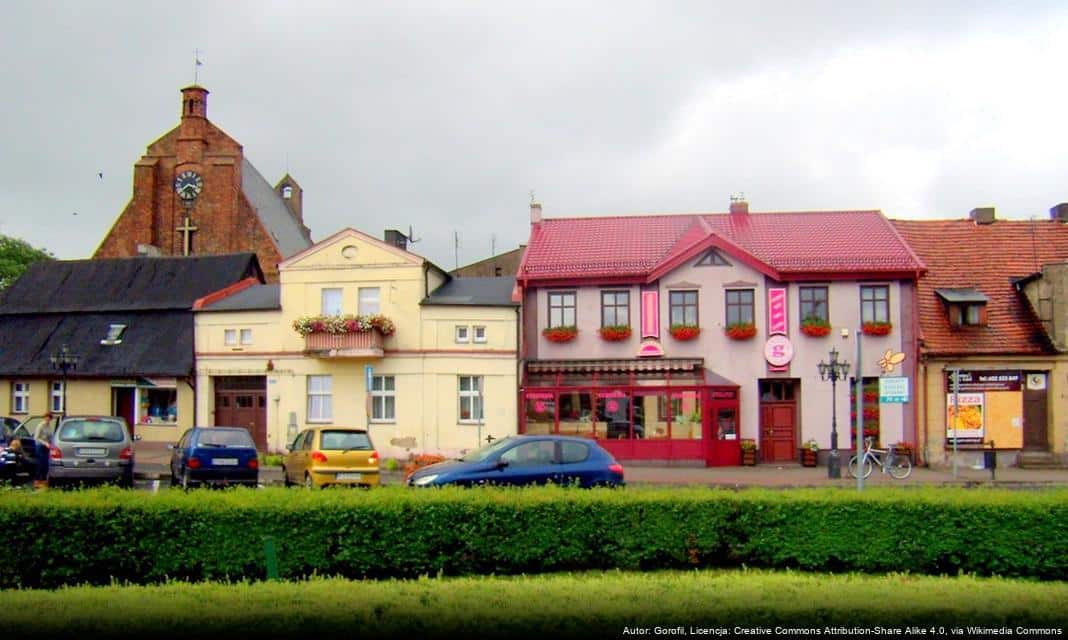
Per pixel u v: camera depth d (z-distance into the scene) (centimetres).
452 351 3819
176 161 6969
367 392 3388
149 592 1103
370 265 3881
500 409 3791
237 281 4703
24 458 2773
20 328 4538
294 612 962
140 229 6906
